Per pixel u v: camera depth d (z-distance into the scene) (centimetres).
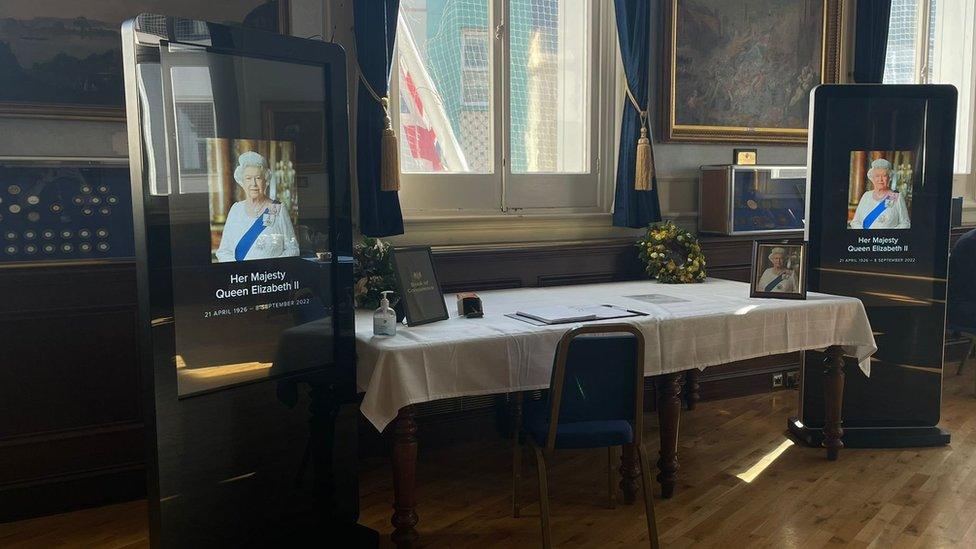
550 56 480
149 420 253
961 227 648
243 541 281
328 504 307
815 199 418
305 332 294
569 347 278
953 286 554
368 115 399
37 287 340
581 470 399
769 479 383
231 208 268
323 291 300
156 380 251
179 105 251
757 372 536
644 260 479
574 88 490
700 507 350
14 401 341
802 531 325
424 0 441
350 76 408
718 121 525
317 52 290
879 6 572
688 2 504
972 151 695
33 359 343
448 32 448
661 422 360
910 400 434
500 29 459
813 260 421
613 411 290
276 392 287
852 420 434
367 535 310
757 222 512
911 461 408
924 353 431
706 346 354
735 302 385
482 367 307
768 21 537
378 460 412
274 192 281
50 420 348
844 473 391
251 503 282
